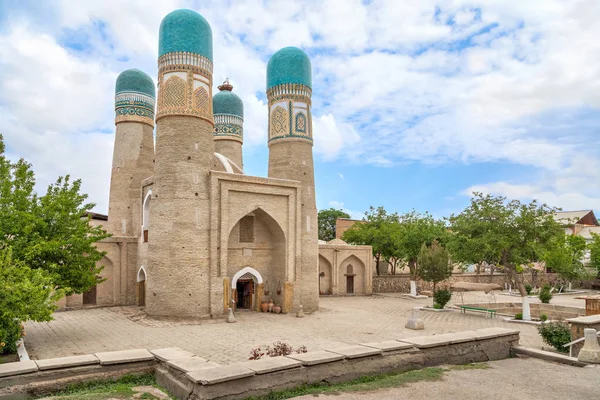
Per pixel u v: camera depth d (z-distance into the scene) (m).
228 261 19.80
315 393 6.63
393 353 8.03
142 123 24.66
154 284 17.75
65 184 14.56
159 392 6.75
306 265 21.34
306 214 21.73
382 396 6.54
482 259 19.53
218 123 27.98
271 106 22.69
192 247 17.83
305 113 22.39
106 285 21.55
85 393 6.64
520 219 18.50
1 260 9.23
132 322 16.67
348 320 18.06
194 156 18.47
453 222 20.44
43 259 13.12
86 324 16.25
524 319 17.84
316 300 21.45
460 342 8.88
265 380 6.45
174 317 17.36
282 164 21.97
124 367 7.27
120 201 23.75
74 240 13.30
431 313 20.77
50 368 6.77
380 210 37.66
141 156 24.38
